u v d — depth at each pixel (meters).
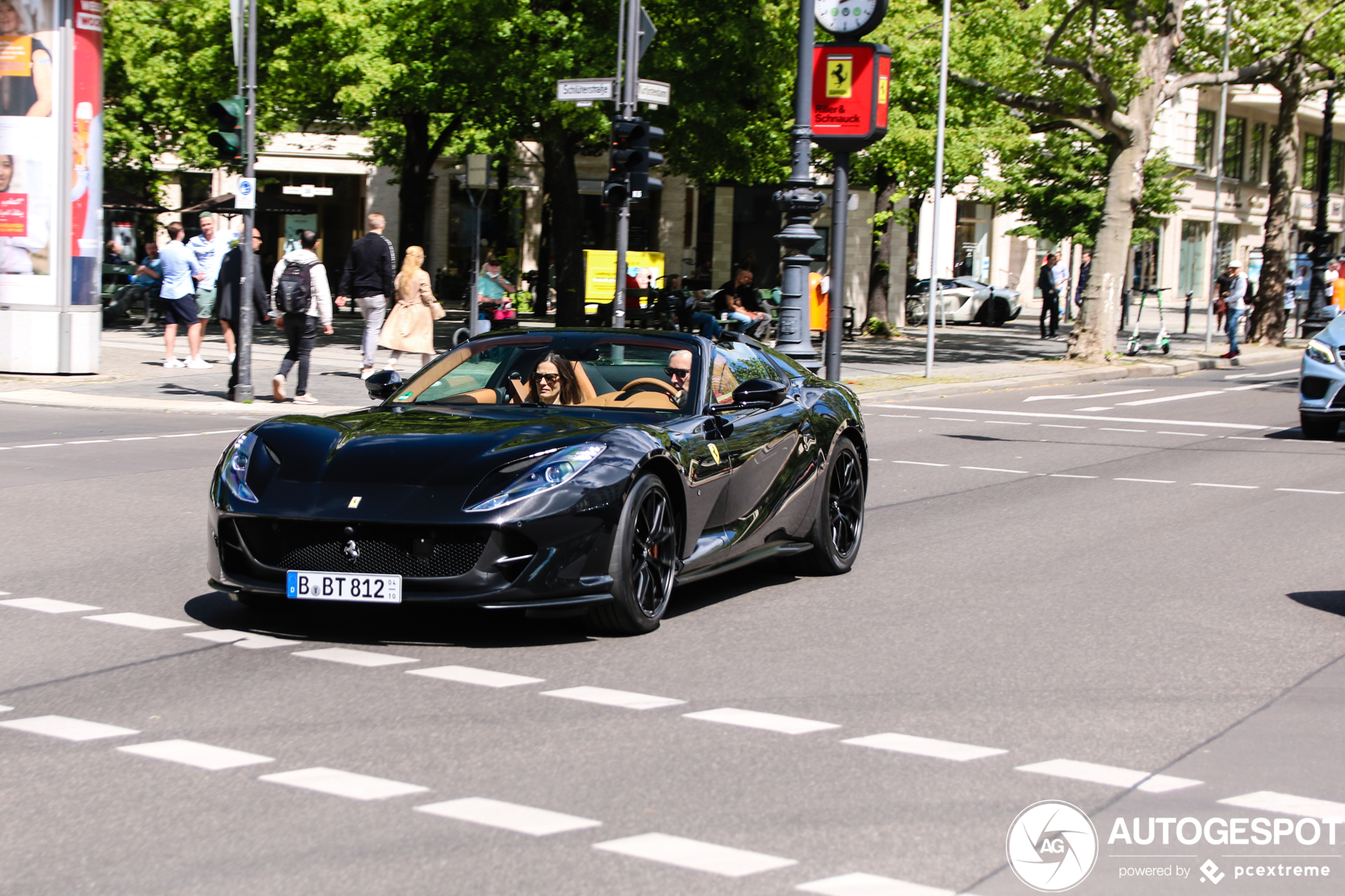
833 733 5.11
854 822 4.19
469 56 25.52
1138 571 8.62
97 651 6.12
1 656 6.01
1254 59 30.62
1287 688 5.93
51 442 13.42
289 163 44.91
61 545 8.63
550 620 6.89
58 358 18.44
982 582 8.21
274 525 6.21
